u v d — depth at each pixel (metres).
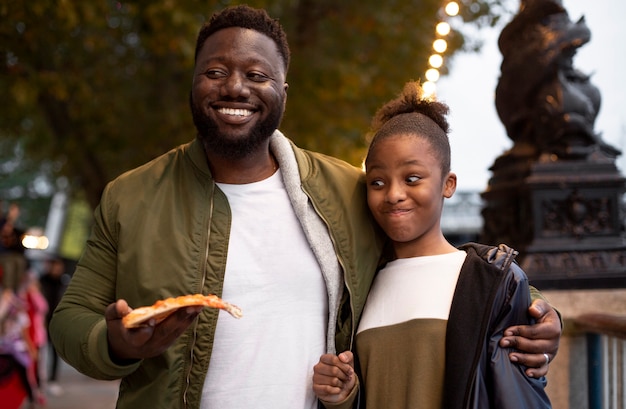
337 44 10.00
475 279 2.55
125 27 9.66
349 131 10.49
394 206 2.69
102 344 2.27
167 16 7.99
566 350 3.78
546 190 3.91
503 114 4.30
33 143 12.86
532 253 3.88
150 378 2.49
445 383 2.50
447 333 2.53
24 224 27.89
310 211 2.71
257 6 8.21
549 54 3.99
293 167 2.71
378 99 10.29
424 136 2.70
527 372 2.46
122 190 2.62
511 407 2.41
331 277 2.66
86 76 9.77
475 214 19.28
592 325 3.54
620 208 3.91
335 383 2.51
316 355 2.64
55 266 14.02
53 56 9.07
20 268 8.34
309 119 9.65
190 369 2.49
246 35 2.58
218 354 2.54
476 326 2.48
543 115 4.00
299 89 9.54
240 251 2.59
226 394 2.52
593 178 3.90
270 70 2.60
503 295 2.51
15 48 8.08
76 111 9.59
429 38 9.78
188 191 2.62
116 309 2.12
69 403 10.27
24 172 18.27
